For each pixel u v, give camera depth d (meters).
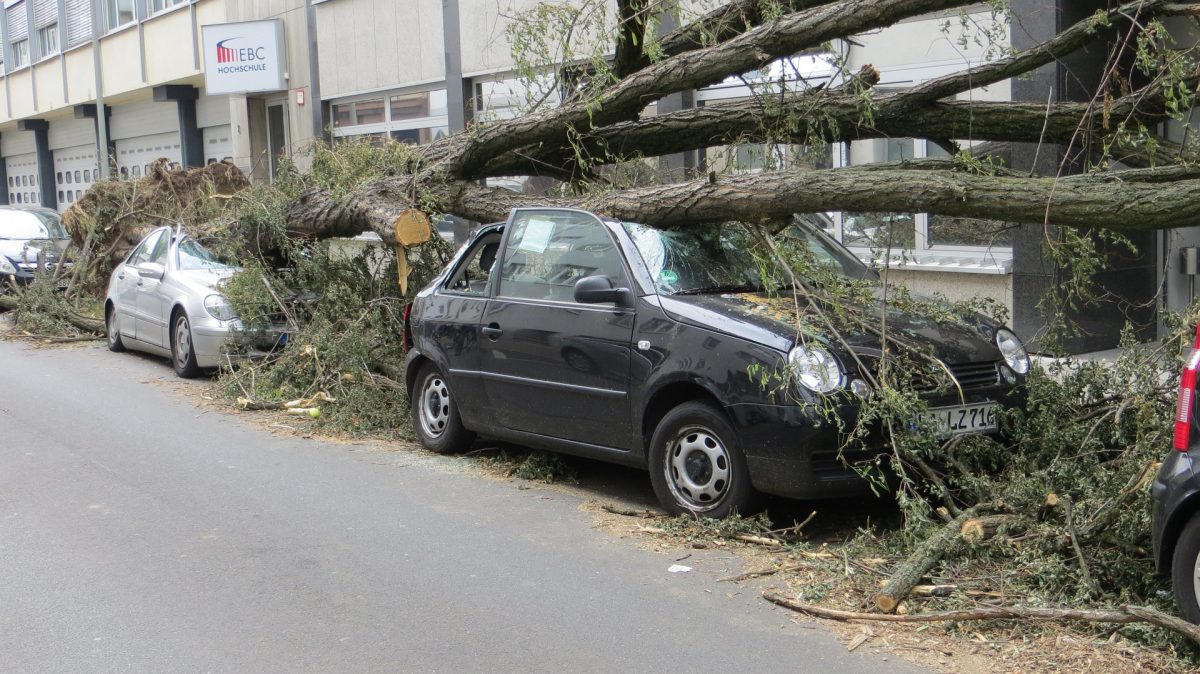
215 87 23.56
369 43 21.06
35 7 39.38
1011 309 11.47
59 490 7.31
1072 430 6.22
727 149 8.76
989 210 6.21
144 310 12.49
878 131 8.52
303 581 5.58
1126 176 6.23
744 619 5.01
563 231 7.27
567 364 6.91
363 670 4.54
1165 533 4.49
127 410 10.00
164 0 29.81
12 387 11.20
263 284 11.03
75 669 4.56
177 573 5.70
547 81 9.63
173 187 15.41
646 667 4.52
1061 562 5.07
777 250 6.70
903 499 5.59
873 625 4.88
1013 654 4.51
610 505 6.88
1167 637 4.45
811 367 5.77
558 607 5.19
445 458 8.15
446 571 5.71
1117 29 7.70
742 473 6.00
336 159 10.87
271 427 9.28
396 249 9.65
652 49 8.13
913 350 6.03
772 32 7.63
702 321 6.22
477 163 9.67
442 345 7.93
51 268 16.80
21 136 44.91
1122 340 6.76
